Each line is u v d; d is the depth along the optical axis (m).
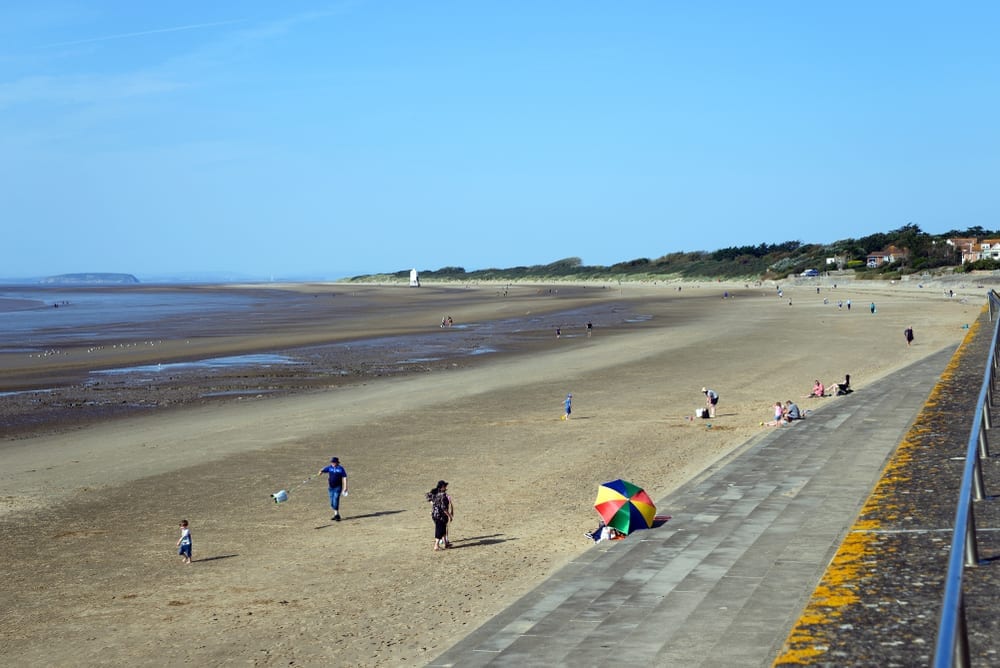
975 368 24.92
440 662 11.33
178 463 29.72
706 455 27.91
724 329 82.94
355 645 13.54
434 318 114.12
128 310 150.75
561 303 153.38
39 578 18.00
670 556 15.10
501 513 22.12
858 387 40.06
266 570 18.06
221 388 49.62
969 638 6.37
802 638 6.47
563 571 15.08
